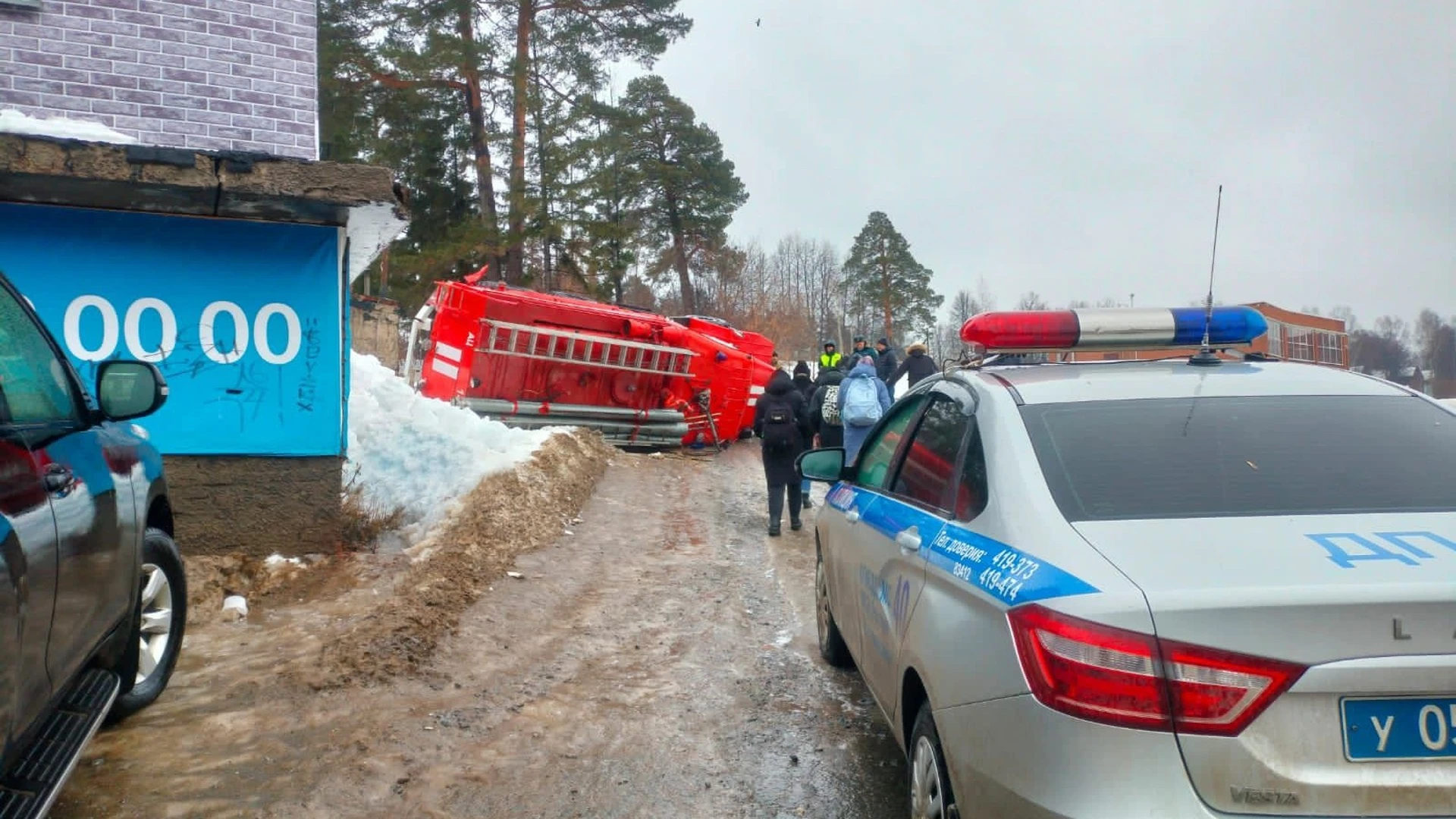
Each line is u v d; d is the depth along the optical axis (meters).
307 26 7.91
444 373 14.39
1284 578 2.51
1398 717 2.38
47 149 6.20
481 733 4.88
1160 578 2.57
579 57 26.02
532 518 9.25
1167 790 2.40
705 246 44.06
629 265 32.72
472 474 9.30
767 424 10.32
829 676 5.84
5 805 2.86
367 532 7.88
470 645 6.13
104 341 6.99
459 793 4.27
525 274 28.84
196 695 5.16
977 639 2.94
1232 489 3.06
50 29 7.21
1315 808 2.36
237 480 7.23
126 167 6.36
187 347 7.13
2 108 7.09
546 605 7.14
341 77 24.17
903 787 4.41
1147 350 4.47
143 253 7.05
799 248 78.44
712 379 16.91
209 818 3.95
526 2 25.30
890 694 3.95
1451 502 3.00
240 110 7.69
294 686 5.29
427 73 24.30
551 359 14.90
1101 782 2.45
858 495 5.08
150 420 7.02
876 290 56.41
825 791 4.37
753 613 7.21
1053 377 3.87
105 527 3.74
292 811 4.04
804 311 66.31
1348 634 2.39
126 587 4.06
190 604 6.48
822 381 12.38
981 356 4.52
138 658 4.58
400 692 5.32
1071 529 2.91
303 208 7.01
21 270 6.82
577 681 5.67
